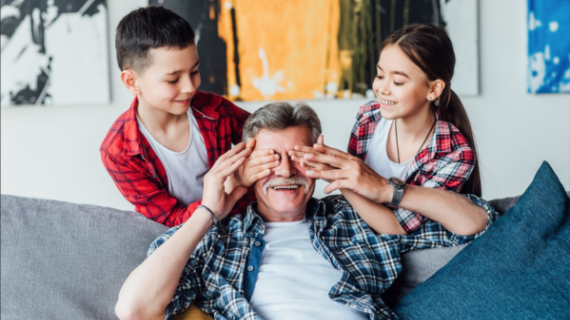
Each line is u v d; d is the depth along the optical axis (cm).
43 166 278
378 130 175
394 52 152
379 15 269
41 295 128
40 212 137
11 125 276
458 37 271
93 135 277
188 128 171
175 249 128
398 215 149
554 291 123
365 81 273
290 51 272
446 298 131
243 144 143
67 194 280
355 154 180
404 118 163
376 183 140
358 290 139
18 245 132
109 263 135
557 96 280
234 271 141
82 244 136
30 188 279
